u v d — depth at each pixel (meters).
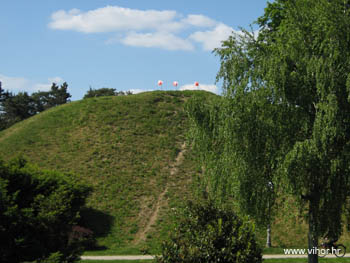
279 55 13.61
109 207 28.44
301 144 12.31
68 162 34.62
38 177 14.03
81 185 24.38
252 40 14.91
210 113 15.01
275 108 13.45
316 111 12.94
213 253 8.77
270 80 13.19
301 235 25.62
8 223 10.36
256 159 13.98
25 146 37.16
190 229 9.58
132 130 40.19
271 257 19.56
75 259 11.49
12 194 11.14
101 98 48.16
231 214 10.08
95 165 34.16
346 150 12.60
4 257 10.16
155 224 26.55
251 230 9.51
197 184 31.67
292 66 13.75
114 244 23.88
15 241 10.19
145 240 24.59
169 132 40.22
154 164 34.81
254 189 14.02
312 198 13.56
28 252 10.50
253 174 14.02
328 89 12.51
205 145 15.41
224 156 14.45
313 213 13.48
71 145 37.44
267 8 25.19
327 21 12.94
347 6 13.89
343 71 12.67
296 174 12.58
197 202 10.34
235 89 14.14
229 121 13.88
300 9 14.05
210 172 15.50
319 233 13.35
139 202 29.41
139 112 43.78
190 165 34.81
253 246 9.12
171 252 9.16
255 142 13.86
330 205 13.06
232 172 14.23
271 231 26.09
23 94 94.62
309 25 13.67
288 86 13.28
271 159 13.54
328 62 12.65
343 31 12.74
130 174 33.06
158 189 31.20
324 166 12.51
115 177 32.50
